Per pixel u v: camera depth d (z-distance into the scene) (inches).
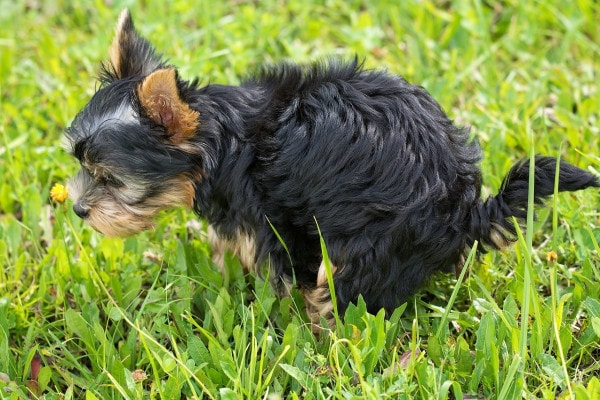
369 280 40.4
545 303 41.7
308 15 56.7
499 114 49.5
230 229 42.5
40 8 58.7
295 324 41.1
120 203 42.0
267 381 39.2
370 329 39.6
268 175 41.1
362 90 41.2
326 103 40.9
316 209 40.6
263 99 42.2
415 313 41.6
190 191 42.1
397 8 56.1
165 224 46.3
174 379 39.4
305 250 41.8
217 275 43.3
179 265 43.8
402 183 39.9
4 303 42.6
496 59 53.7
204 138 41.3
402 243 40.0
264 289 41.6
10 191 47.9
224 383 40.1
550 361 39.3
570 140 47.5
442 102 50.3
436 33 55.0
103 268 45.1
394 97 41.0
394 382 39.1
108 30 55.1
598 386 38.2
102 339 40.8
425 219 39.9
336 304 40.5
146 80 39.9
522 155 48.4
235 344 40.6
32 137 50.4
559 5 54.7
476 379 39.4
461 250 40.7
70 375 41.0
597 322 39.1
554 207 39.5
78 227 45.8
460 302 43.2
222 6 57.1
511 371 37.9
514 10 55.3
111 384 40.2
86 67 54.4
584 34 54.4
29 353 40.8
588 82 51.2
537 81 51.0
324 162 40.4
